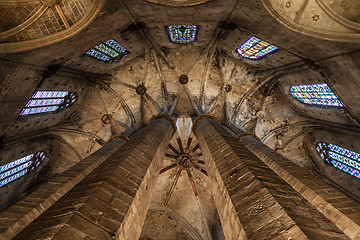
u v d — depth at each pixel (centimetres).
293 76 1410
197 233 1788
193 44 1692
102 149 1207
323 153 1554
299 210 392
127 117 1778
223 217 539
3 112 921
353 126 1248
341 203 584
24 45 771
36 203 741
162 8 970
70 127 1578
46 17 772
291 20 830
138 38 1512
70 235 320
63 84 1326
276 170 852
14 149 1214
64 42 866
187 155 1922
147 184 626
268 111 1730
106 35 1055
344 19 769
